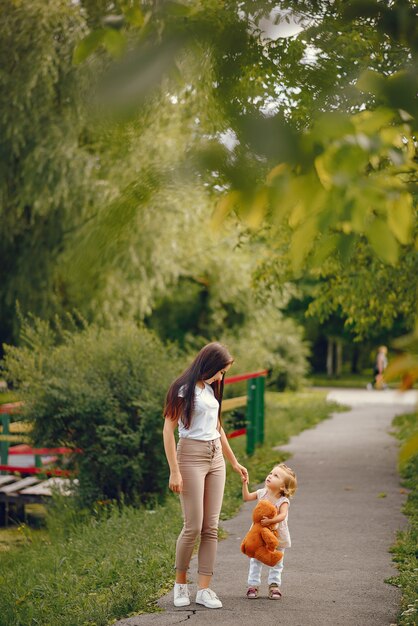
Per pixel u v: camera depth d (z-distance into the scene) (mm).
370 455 14367
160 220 17891
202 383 5871
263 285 15133
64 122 16062
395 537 8086
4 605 6027
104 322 18844
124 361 11047
